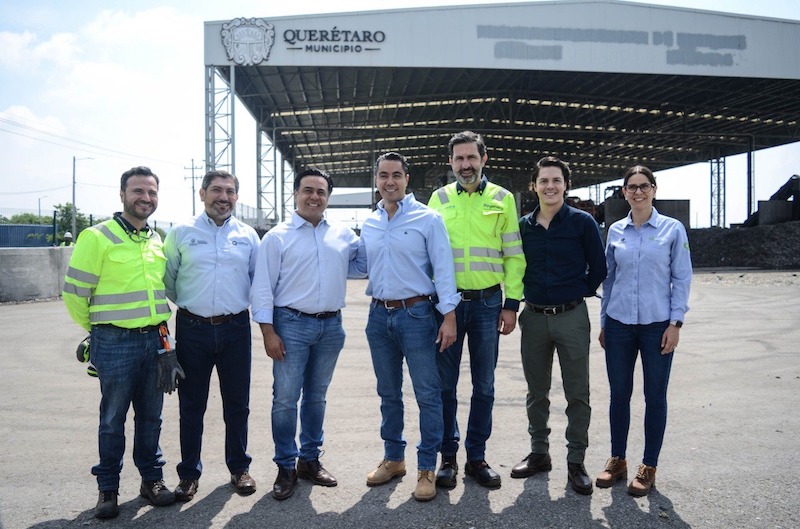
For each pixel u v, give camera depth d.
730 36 24.67
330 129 31.14
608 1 23.88
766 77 24.98
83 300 3.38
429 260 3.79
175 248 3.71
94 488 3.65
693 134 31.62
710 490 3.51
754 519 3.14
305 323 3.73
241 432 3.67
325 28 22.89
